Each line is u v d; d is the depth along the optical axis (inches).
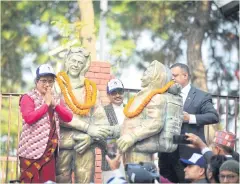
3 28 600.1
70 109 338.0
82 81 346.9
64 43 489.4
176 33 612.7
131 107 335.3
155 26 614.2
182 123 350.6
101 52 540.1
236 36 594.9
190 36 600.7
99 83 448.5
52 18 594.6
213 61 605.6
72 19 593.9
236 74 538.0
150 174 305.4
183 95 361.7
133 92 418.0
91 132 338.0
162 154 346.0
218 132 335.9
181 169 338.6
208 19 600.7
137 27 611.5
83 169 341.4
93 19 524.4
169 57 609.9
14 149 519.2
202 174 315.0
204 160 316.2
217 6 550.3
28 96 323.3
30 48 599.2
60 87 341.1
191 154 335.0
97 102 346.9
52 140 323.0
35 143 319.9
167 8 615.2
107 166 341.4
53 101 323.3
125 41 598.2
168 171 344.5
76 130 339.6
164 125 330.0
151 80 334.3
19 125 392.2
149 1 611.5
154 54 607.5
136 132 327.6
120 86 354.0
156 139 330.6
